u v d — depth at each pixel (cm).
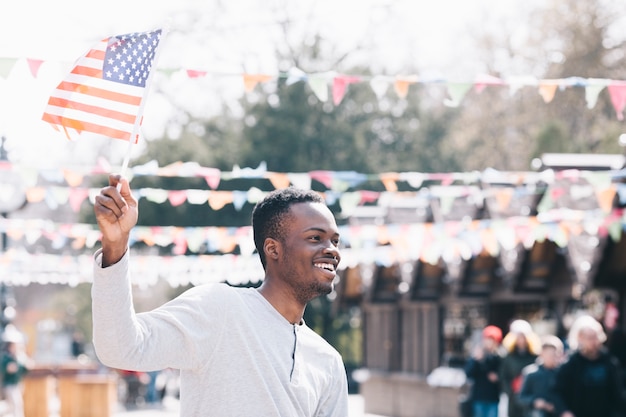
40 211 4478
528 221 1365
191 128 4325
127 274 370
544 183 1777
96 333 366
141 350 375
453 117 4694
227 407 398
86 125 454
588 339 1153
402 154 4600
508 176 1223
